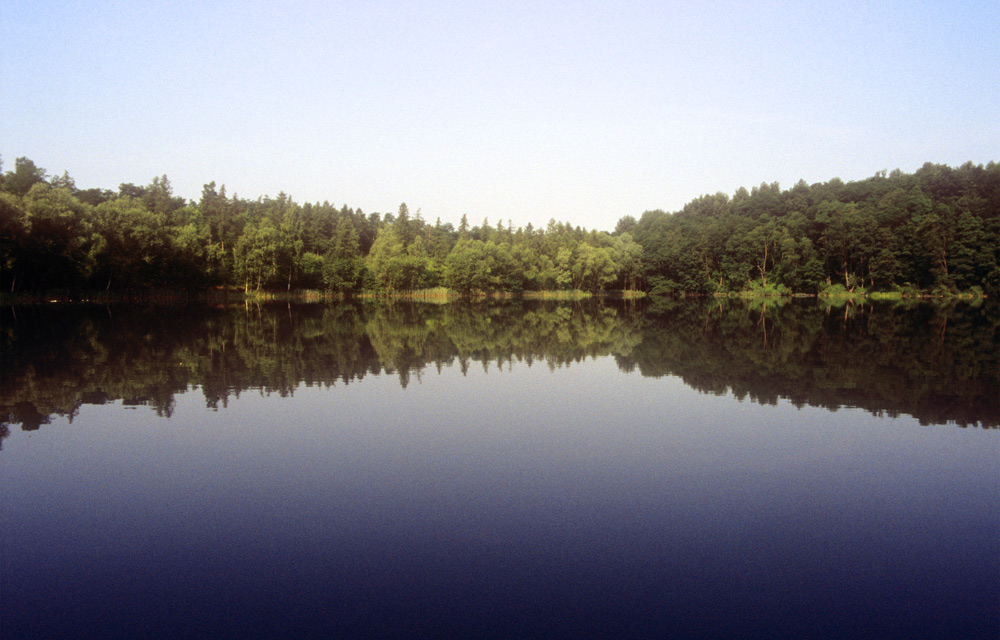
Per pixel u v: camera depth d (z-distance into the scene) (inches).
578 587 308.3
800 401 749.9
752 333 1633.9
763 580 317.7
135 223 2960.1
